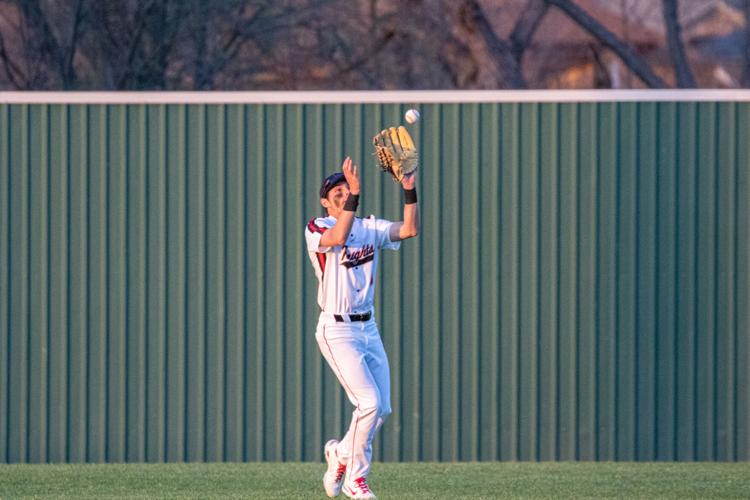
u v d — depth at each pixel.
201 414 35.31
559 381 35.25
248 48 67.31
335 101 35.28
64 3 66.94
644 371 35.25
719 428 35.16
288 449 35.22
